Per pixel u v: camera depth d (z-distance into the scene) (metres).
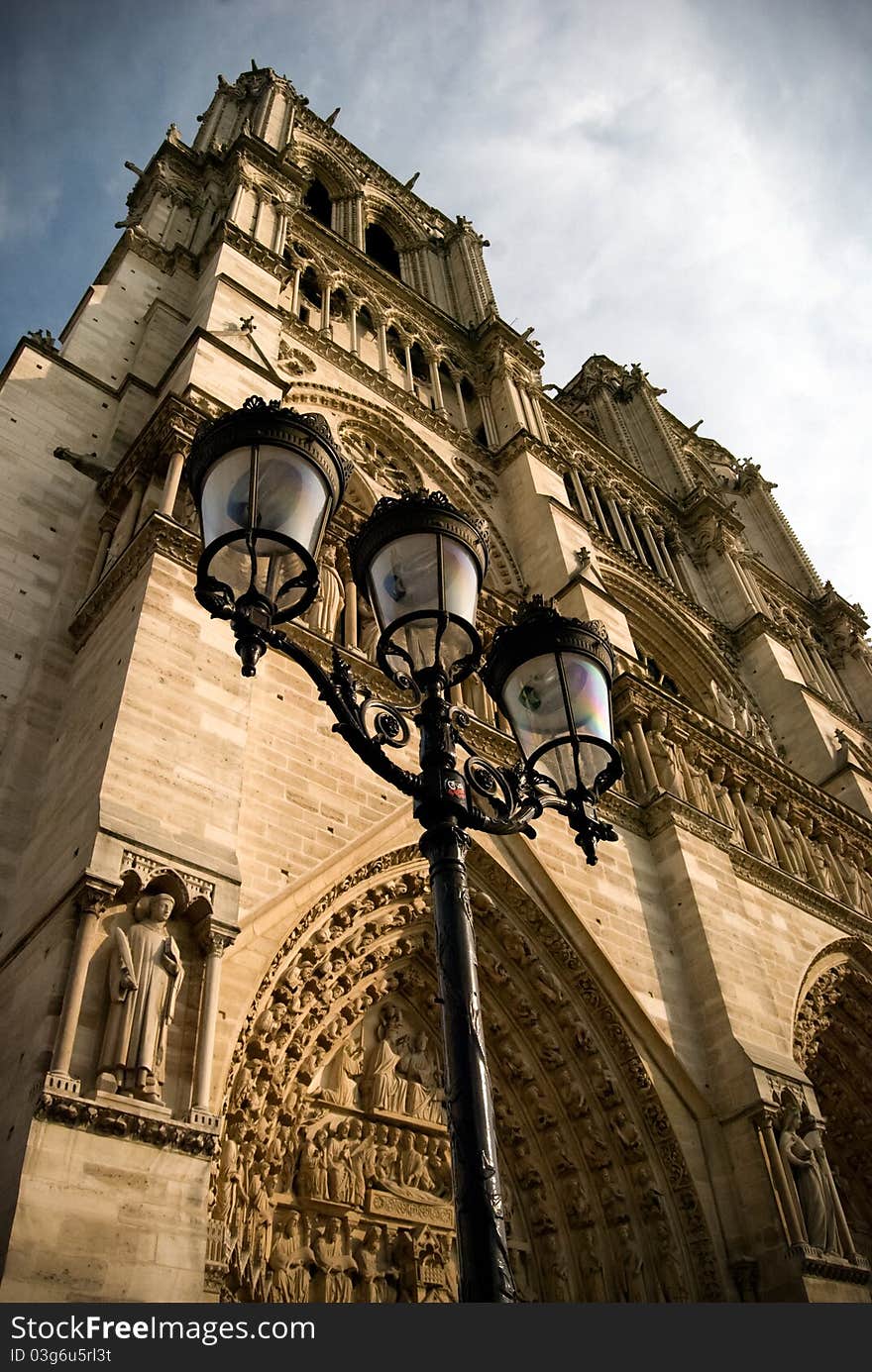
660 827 24.22
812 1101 20.39
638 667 29.48
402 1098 17.55
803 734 39.44
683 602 44.34
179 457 19.67
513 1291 7.13
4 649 18.33
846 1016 27.38
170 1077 11.51
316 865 16.39
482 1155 7.52
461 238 55.19
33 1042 11.12
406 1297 15.41
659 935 22.08
